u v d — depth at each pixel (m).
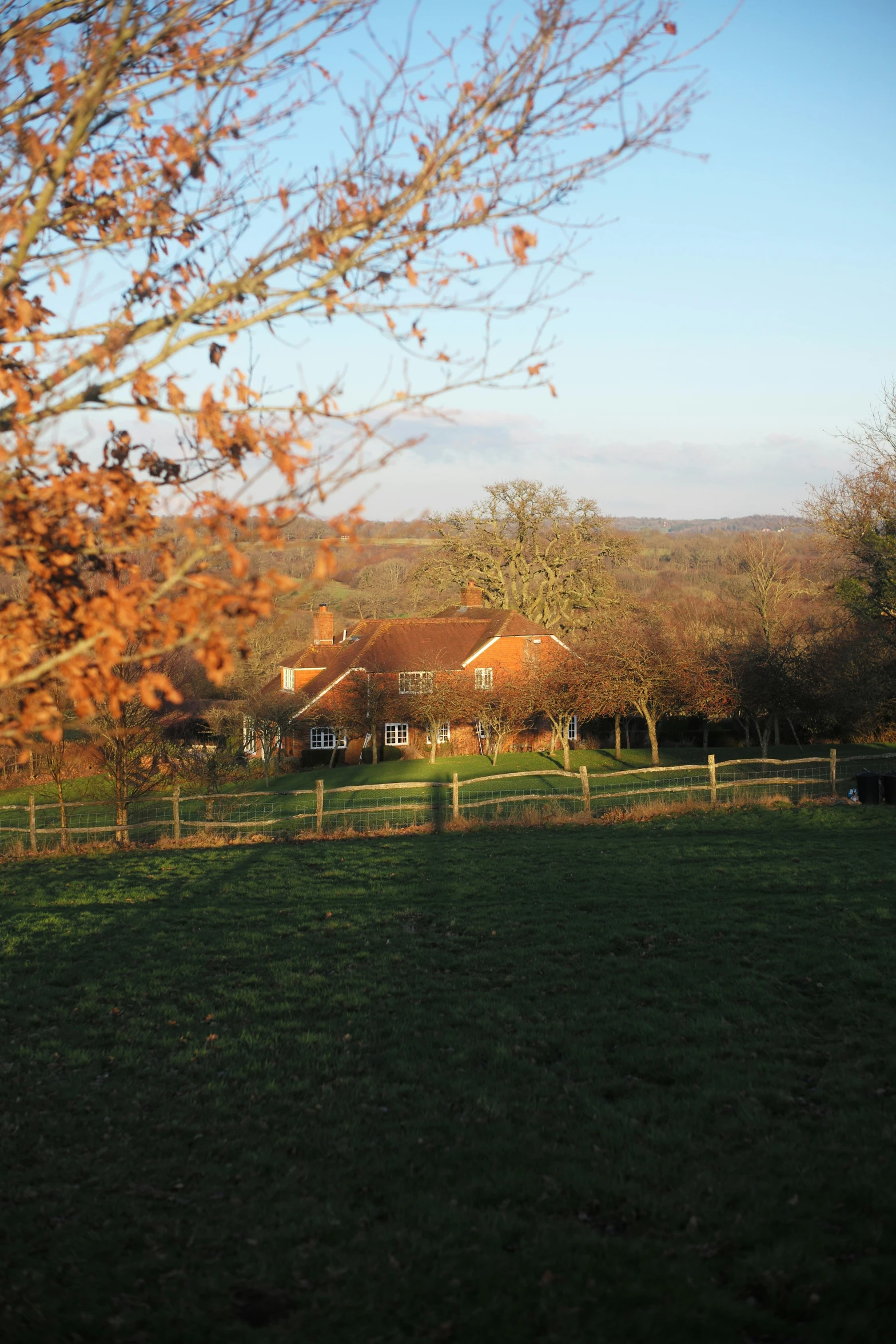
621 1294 5.50
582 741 55.06
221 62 4.90
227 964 12.41
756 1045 8.98
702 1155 7.04
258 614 3.92
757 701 42.53
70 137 4.42
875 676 42.78
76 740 35.03
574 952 12.16
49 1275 5.95
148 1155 7.57
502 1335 5.24
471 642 55.75
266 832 23.92
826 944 11.73
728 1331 5.10
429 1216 6.49
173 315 4.84
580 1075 8.63
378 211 4.73
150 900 16.12
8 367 5.00
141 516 4.70
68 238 5.53
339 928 13.88
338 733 50.88
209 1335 5.35
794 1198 6.30
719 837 19.69
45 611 4.34
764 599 64.81
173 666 22.20
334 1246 6.23
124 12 4.16
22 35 5.12
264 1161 7.39
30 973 12.25
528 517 66.31
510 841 20.44
